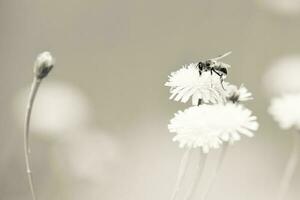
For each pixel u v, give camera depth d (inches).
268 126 46.8
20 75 56.1
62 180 36.4
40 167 39.9
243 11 63.4
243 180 39.1
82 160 35.7
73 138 36.4
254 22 60.4
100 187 36.6
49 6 62.6
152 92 57.9
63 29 63.9
